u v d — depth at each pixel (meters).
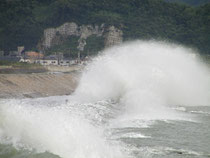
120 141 59.97
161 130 72.94
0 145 44.75
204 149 60.38
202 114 96.12
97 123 72.31
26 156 42.94
